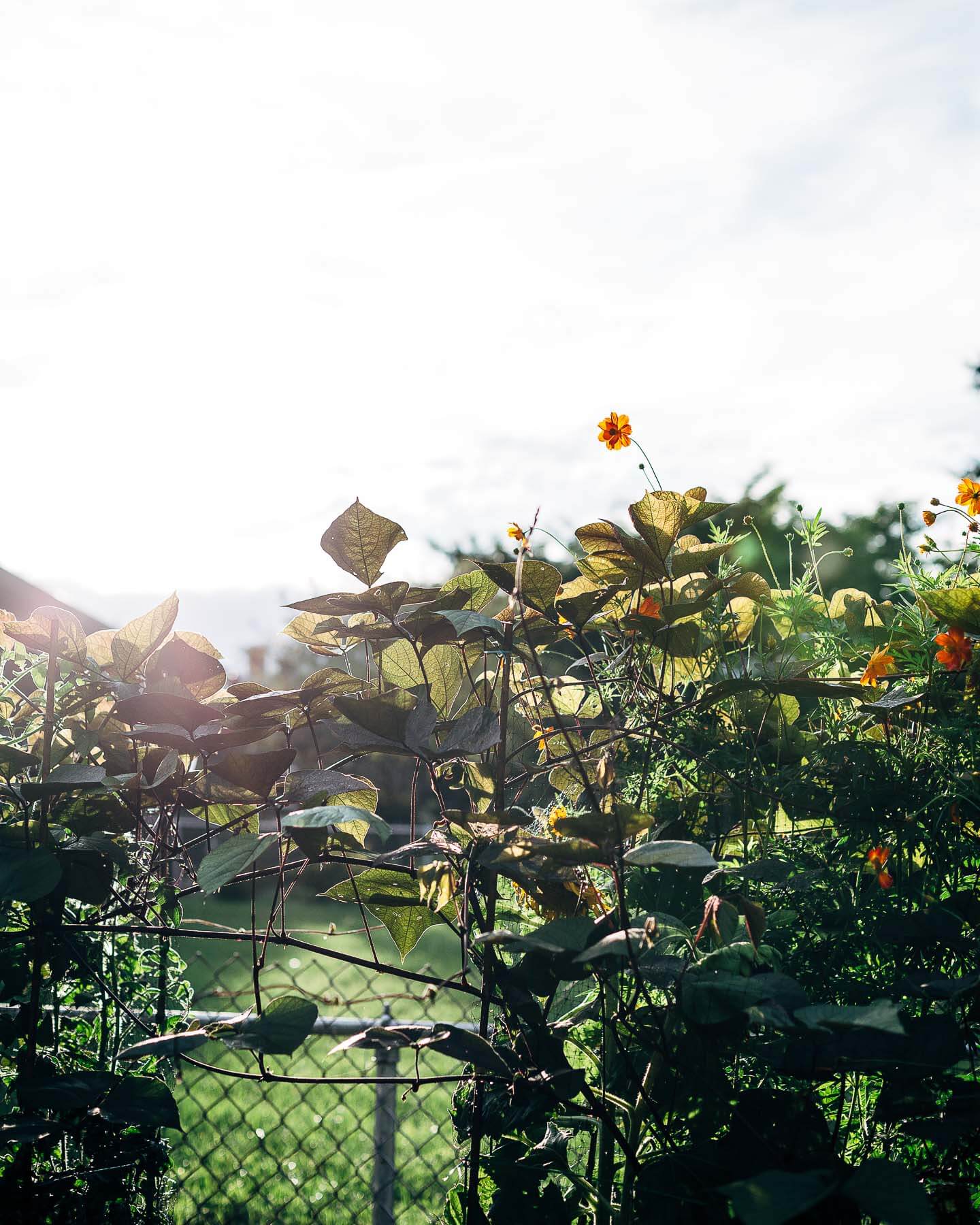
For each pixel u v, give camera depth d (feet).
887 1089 4.12
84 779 4.33
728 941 4.44
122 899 4.97
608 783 4.60
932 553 5.77
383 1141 6.95
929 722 5.18
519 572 4.31
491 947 4.33
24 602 23.49
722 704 5.33
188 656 4.82
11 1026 4.81
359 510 4.55
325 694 4.80
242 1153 9.91
